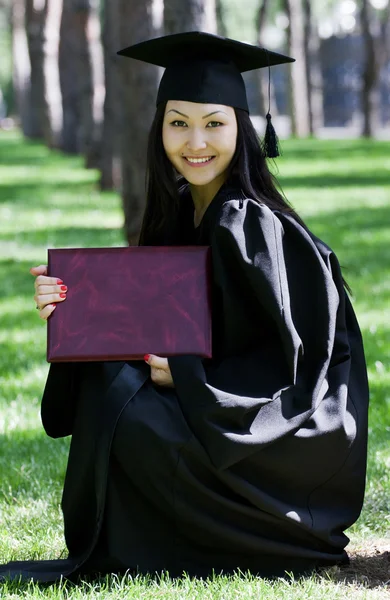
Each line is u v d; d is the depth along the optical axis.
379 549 4.26
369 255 13.05
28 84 48.53
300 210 17.70
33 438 6.18
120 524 3.86
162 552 3.89
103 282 3.89
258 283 3.80
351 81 57.59
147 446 3.76
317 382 3.88
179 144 4.09
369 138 35.38
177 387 3.79
